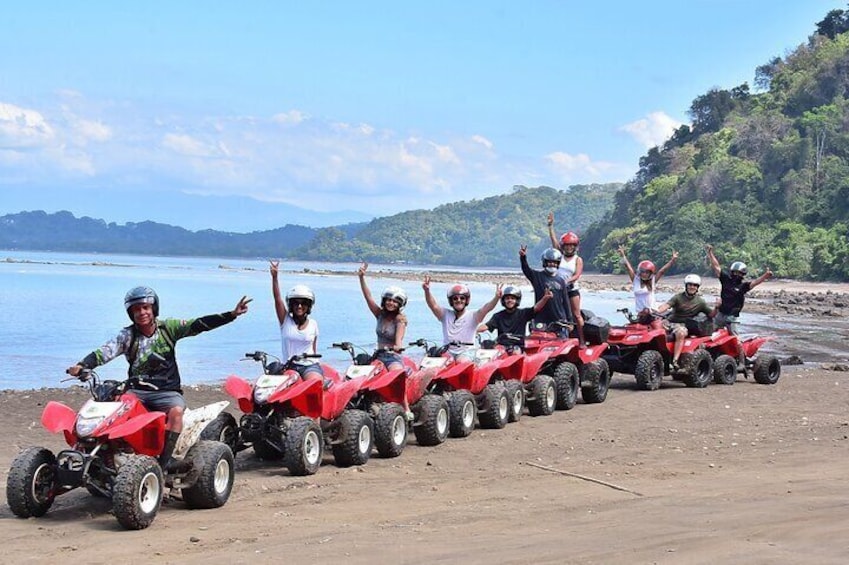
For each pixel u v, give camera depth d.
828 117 119.75
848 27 169.50
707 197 122.81
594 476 11.23
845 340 34.69
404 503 9.86
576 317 17.73
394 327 13.21
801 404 17.36
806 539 7.85
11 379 23.22
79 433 8.95
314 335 11.95
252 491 10.46
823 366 24.67
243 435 11.43
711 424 15.15
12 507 9.02
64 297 60.72
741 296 20.94
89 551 7.95
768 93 155.12
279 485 10.76
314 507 9.70
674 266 115.81
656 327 19.34
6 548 8.04
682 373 19.61
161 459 9.35
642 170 169.88
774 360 20.58
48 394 18.47
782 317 48.28
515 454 12.72
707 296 69.94
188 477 9.47
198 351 29.98
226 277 110.88
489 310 14.88
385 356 12.89
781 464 11.88
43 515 9.24
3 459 12.25
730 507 9.25
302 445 11.09
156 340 9.55
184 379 23.28
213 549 8.00
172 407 9.46
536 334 16.70
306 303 11.82
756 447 13.13
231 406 17.17
